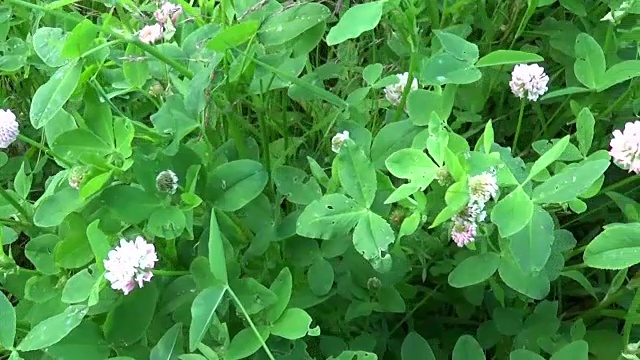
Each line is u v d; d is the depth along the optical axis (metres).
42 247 0.47
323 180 0.46
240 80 0.48
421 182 0.41
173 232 0.44
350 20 0.45
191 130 0.47
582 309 0.52
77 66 0.44
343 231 0.42
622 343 0.46
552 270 0.44
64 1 0.46
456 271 0.43
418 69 0.52
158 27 0.49
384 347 0.48
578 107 0.52
